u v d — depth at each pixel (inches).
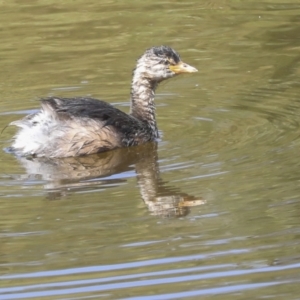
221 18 839.1
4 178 516.4
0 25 837.2
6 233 446.0
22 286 400.2
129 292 392.2
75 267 413.4
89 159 547.8
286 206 464.4
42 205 477.4
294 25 811.4
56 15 859.4
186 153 549.6
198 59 744.3
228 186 492.7
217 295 389.1
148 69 600.7
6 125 607.2
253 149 548.4
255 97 655.1
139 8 875.4
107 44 783.1
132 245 431.8
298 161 522.0
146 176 513.7
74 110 558.6
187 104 650.8
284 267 408.8
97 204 476.7
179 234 438.9
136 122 578.2
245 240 430.0
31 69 730.2
